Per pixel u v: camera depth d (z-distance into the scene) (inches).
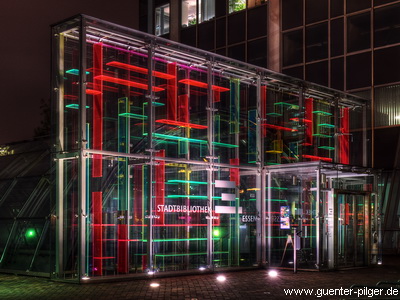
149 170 593.6
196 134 653.3
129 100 594.2
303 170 681.0
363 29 993.5
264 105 729.6
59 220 553.3
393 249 946.7
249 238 689.0
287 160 749.3
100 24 556.1
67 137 555.5
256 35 1119.6
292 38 1073.5
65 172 557.9
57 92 561.9
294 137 761.0
